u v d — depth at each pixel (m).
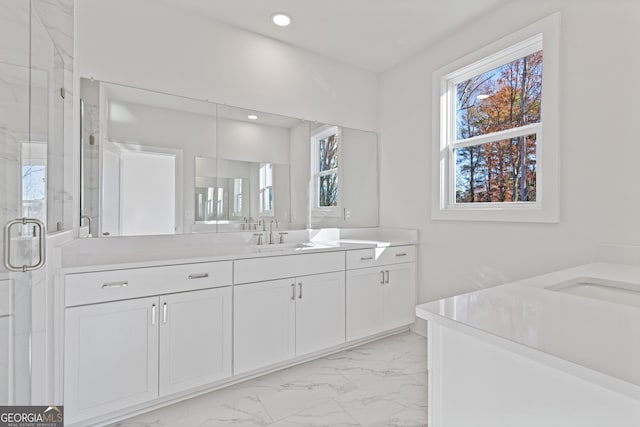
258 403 1.77
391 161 3.11
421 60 2.81
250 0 2.14
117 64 2.04
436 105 2.65
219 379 1.88
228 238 2.47
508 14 2.14
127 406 1.60
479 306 0.84
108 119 2.02
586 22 1.74
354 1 2.14
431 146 2.71
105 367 1.55
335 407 1.72
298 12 2.27
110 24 2.01
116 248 2.04
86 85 1.94
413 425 1.57
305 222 2.84
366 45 2.71
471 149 2.49
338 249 2.41
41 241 1.16
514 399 0.66
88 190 1.96
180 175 2.27
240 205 2.52
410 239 2.88
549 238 1.92
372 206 3.23
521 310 0.80
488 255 2.28
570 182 1.81
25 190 1.19
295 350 2.18
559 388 0.59
